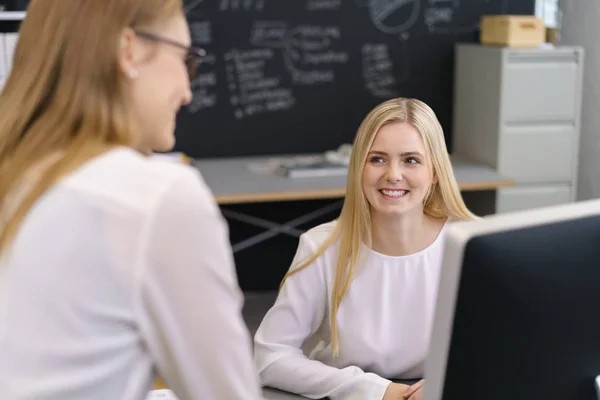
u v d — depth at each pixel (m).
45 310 1.18
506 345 1.10
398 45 5.43
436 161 2.23
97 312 1.19
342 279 2.21
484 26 5.25
